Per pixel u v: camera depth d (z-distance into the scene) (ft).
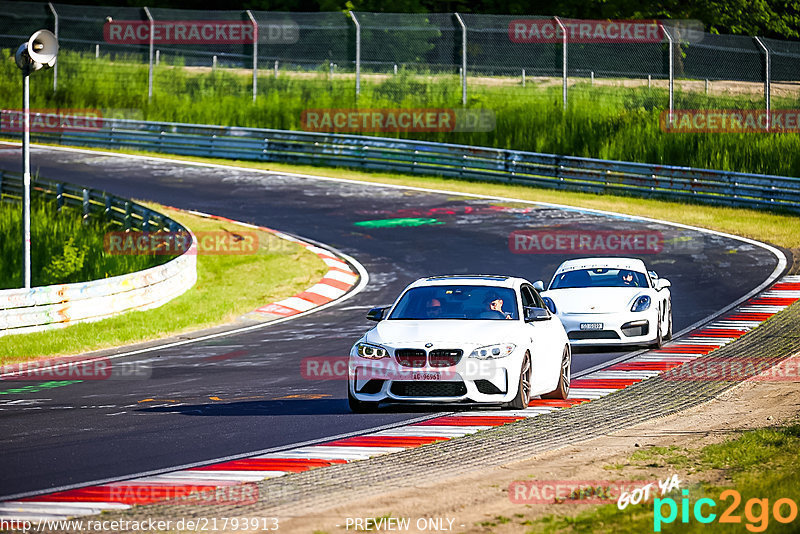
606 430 121.90
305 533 79.66
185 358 202.90
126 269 315.17
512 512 84.64
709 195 406.00
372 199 424.46
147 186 449.06
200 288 296.30
